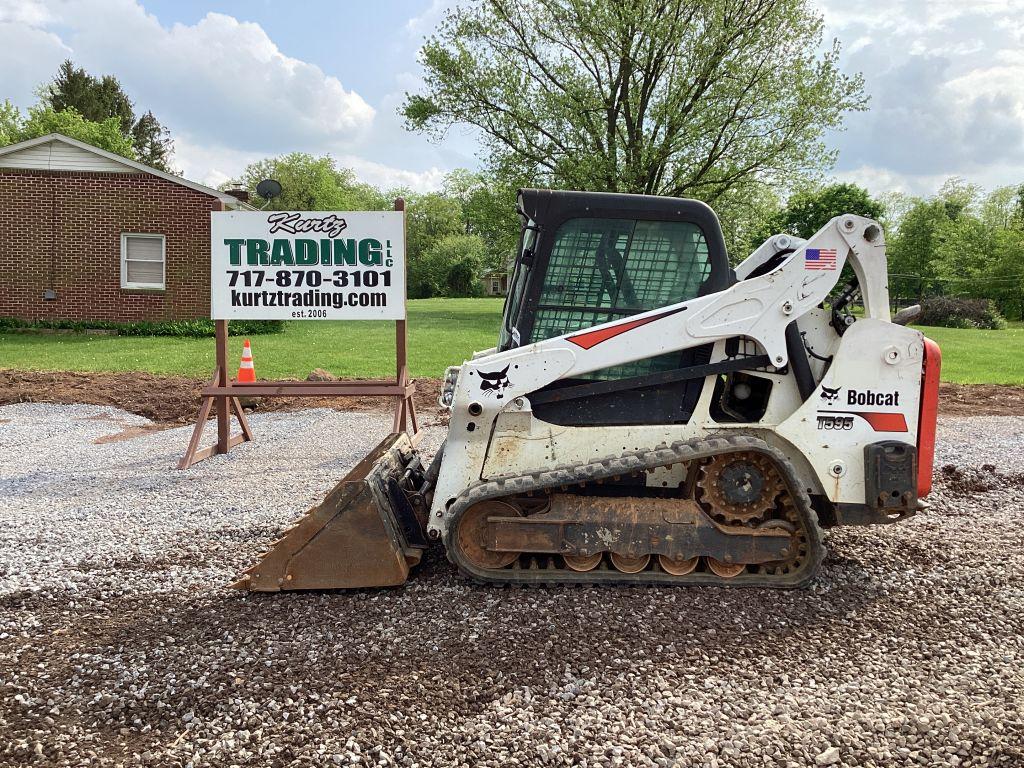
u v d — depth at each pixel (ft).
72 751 9.50
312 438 32.19
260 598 14.23
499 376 14.67
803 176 91.61
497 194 103.35
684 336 14.73
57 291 71.20
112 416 37.19
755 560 14.37
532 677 11.16
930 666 11.64
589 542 14.29
